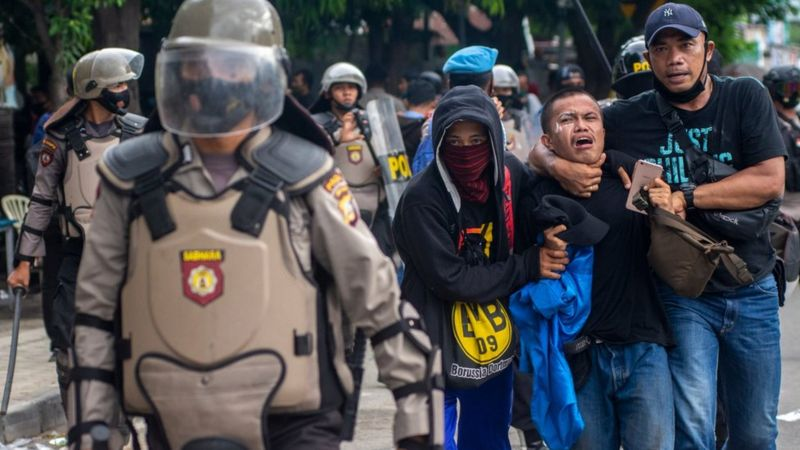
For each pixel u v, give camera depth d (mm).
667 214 4715
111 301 3381
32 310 12445
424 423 3424
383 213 9219
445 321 4840
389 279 3404
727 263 4781
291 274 3275
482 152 4656
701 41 4836
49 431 7785
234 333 3221
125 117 6684
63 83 12820
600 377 4895
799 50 39219
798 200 8148
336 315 3434
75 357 3369
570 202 4746
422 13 19781
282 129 3492
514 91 10023
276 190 3264
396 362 3418
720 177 4895
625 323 4820
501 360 4871
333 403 3410
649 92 5023
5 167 15273
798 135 8641
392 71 19344
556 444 4840
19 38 16969
